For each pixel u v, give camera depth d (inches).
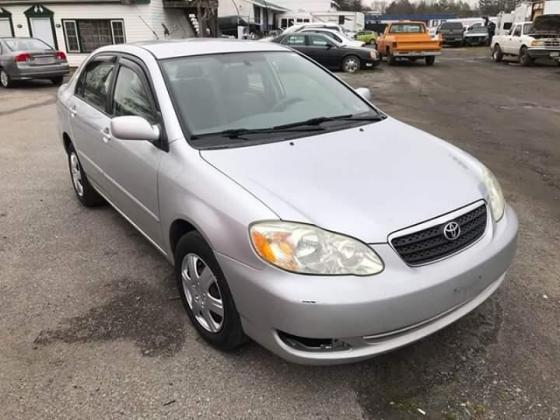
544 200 201.8
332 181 102.2
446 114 401.1
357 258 89.3
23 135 335.0
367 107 149.0
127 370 106.7
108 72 158.9
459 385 101.7
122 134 115.6
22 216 189.5
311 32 759.7
